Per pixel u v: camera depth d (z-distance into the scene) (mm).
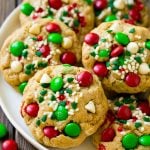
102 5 442
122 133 367
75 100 369
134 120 374
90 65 393
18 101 398
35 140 371
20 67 400
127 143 363
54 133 365
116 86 389
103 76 389
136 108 385
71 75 381
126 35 394
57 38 402
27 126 377
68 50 406
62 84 375
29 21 426
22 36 409
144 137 364
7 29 428
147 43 392
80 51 408
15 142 408
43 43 404
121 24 405
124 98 394
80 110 367
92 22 434
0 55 409
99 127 377
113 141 368
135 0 451
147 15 452
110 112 384
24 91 384
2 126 411
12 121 383
